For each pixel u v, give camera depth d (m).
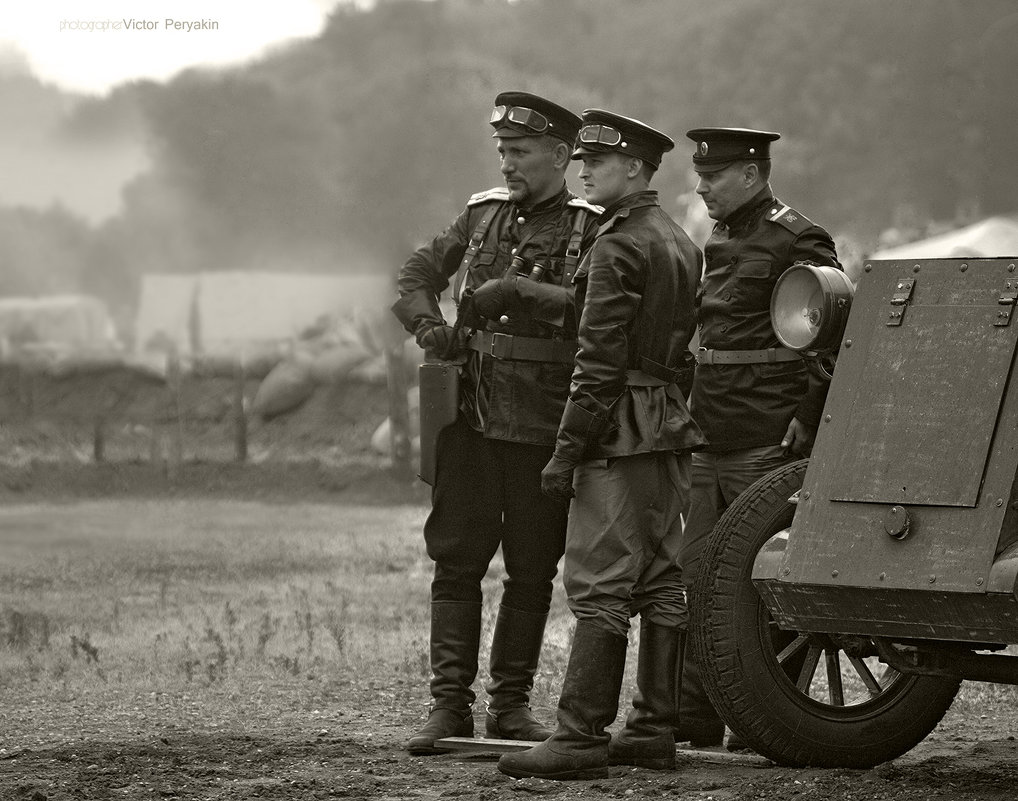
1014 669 16.00
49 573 43.53
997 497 15.16
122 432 92.56
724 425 19.45
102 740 19.91
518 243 19.67
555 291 19.05
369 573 43.31
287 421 94.25
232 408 95.06
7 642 30.09
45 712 22.72
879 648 16.30
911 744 17.55
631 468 17.30
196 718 22.08
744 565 17.25
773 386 19.20
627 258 17.16
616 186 17.75
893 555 15.58
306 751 19.02
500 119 19.53
